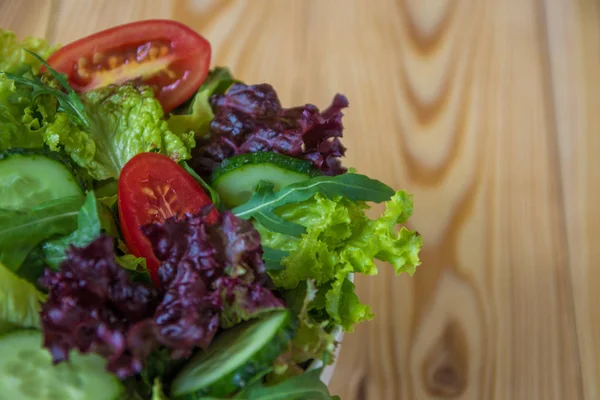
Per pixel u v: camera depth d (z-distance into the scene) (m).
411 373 0.39
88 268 0.28
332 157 0.35
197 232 0.29
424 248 0.41
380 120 0.44
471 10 0.47
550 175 0.43
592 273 0.41
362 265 0.32
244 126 0.34
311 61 0.45
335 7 0.47
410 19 0.47
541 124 0.44
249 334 0.29
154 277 0.31
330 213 0.32
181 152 0.34
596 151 0.44
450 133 0.44
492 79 0.45
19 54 0.36
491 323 0.40
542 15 0.47
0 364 0.28
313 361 0.31
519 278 0.41
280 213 0.33
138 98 0.35
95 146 0.34
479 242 0.41
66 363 0.28
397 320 0.40
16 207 0.31
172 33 0.37
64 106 0.34
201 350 0.29
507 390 0.39
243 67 0.44
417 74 0.45
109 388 0.28
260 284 0.29
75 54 0.36
